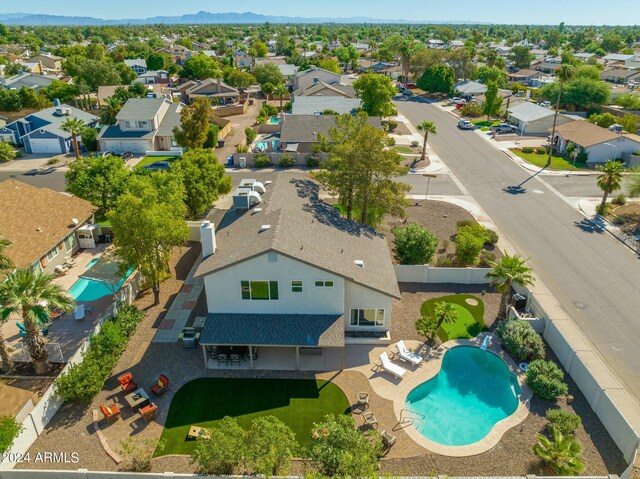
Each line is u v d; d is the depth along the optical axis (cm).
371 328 3022
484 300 3434
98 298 3238
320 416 2405
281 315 2841
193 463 2123
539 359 2792
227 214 3688
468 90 11662
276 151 7206
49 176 6259
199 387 2595
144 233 3011
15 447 2127
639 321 3175
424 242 3703
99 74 11175
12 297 2370
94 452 2191
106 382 2634
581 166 6519
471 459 2159
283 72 13988
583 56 19250
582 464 1984
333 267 2722
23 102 9931
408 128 8862
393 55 17712
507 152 7206
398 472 2092
